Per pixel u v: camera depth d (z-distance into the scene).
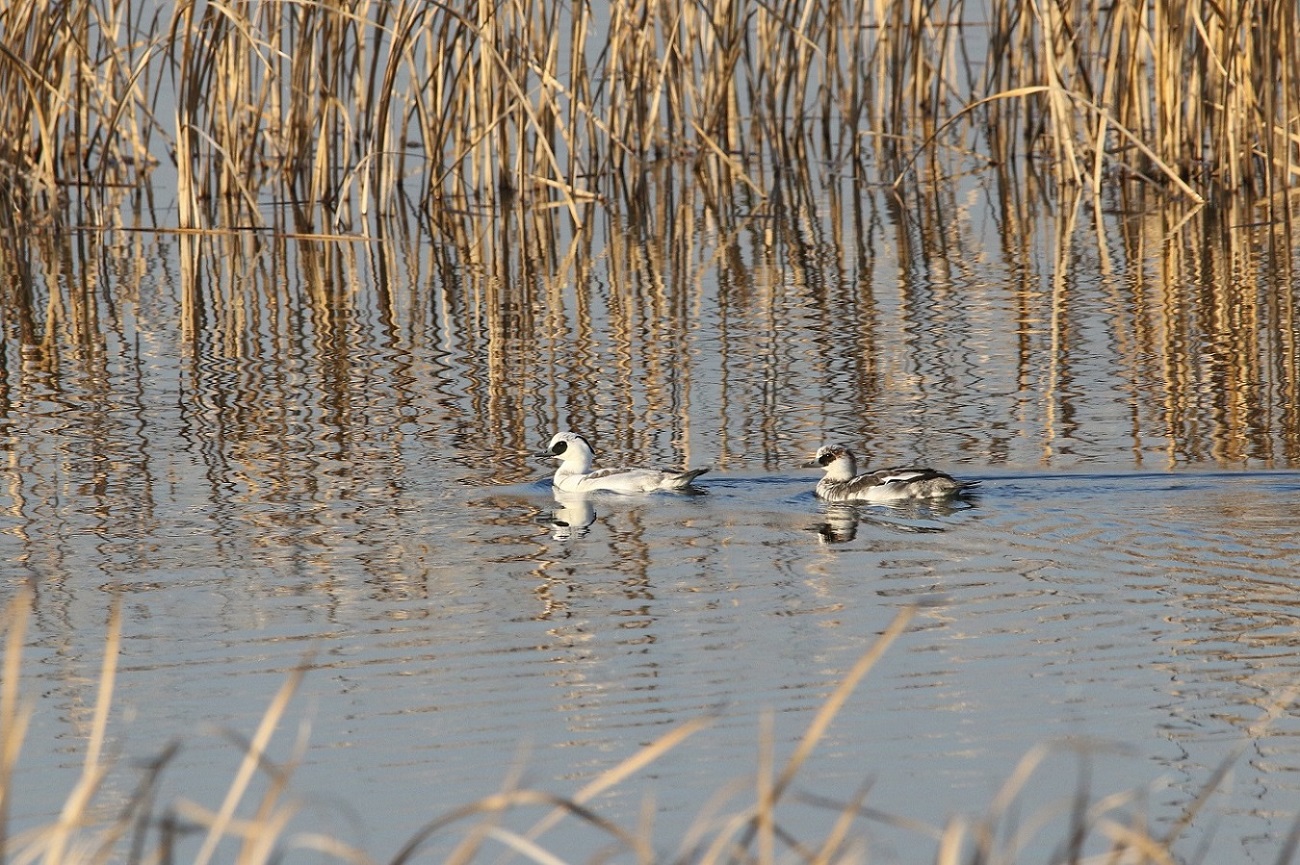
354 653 12.52
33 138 33.91
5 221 31.84
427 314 24.78
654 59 34.38
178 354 22.64
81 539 15.33
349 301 25.72
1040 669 11.93
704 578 14.16
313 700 11.66
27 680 12.12
